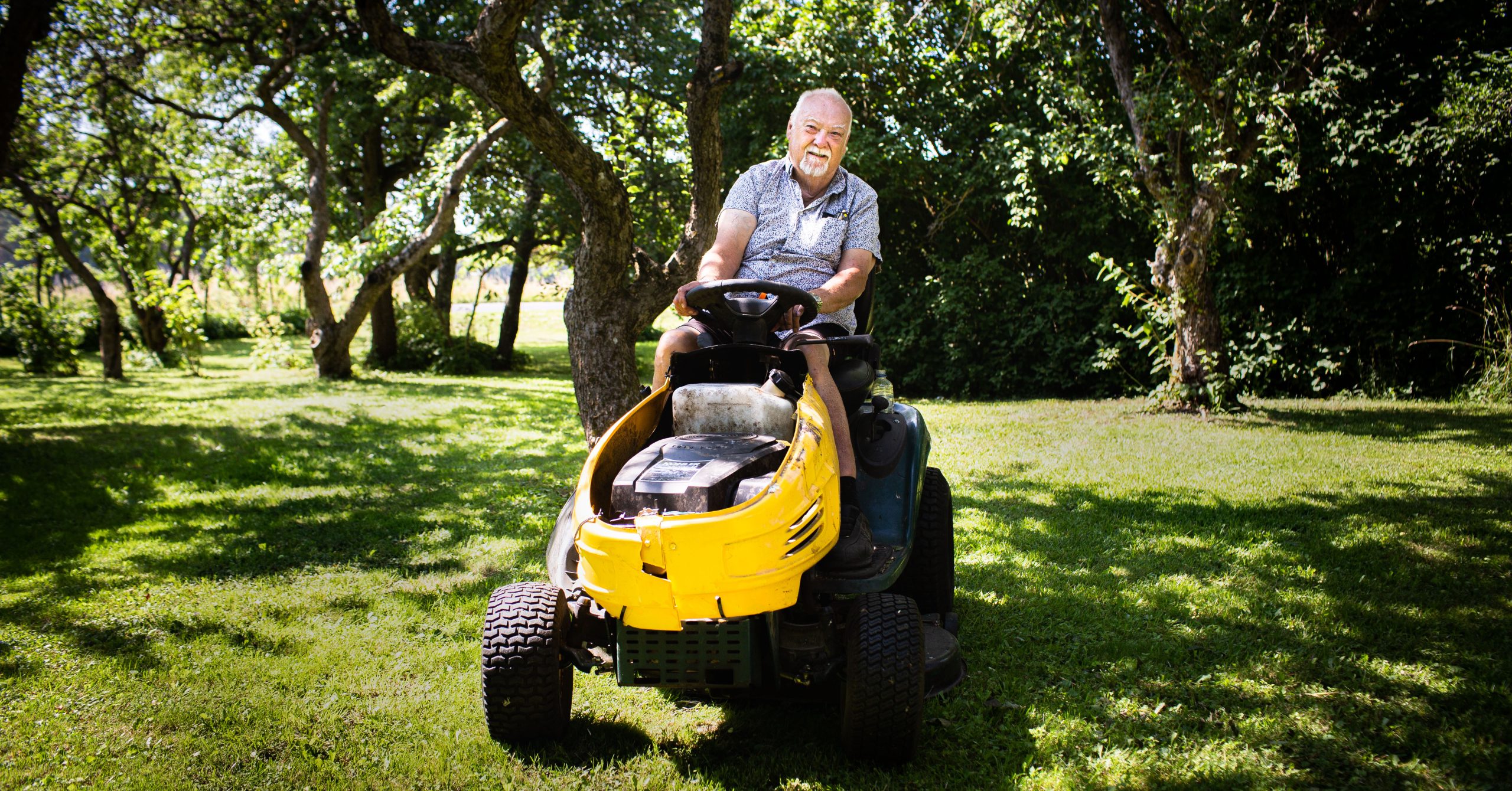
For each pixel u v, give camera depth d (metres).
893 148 14.37
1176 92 10.33
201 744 3.02
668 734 3.12
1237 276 13.08
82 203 19.16
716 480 2.59
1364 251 12.46
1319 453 8.12
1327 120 11.99
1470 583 4.49
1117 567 4.93
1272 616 4.11
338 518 6.34
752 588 2.53
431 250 20.12
